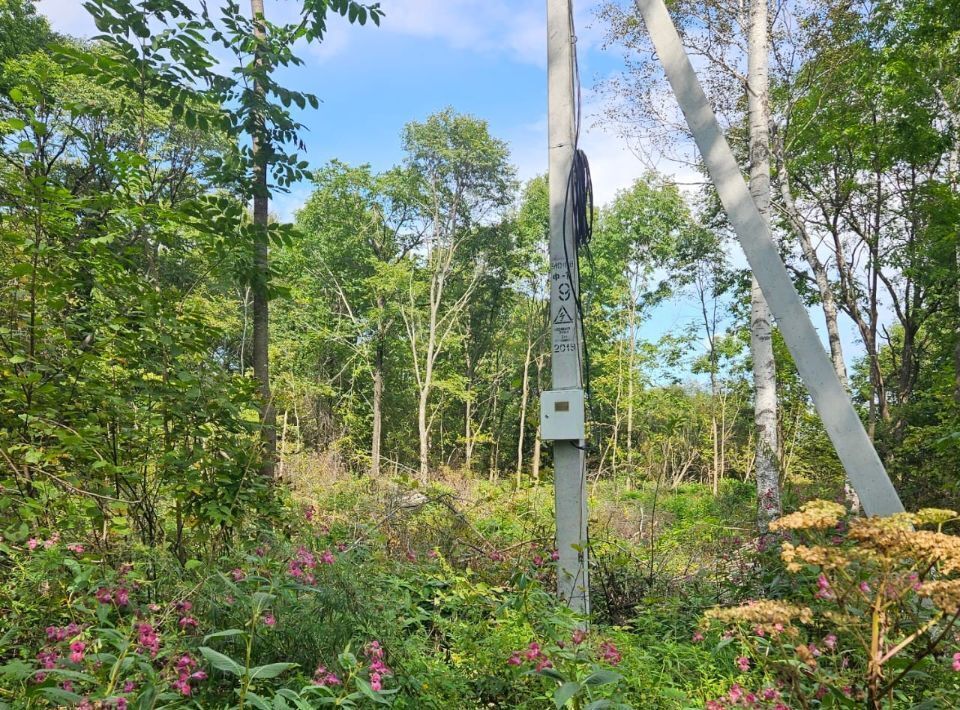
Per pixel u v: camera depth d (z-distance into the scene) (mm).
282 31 5734
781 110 12023
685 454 20266
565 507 4719
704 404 30031
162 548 3438
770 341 8984
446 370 37781
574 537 4672
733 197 4863
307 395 28125
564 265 4941
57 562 2803
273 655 2775
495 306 40031
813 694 2666
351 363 35750
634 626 4609
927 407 14867
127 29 4988
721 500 6289
